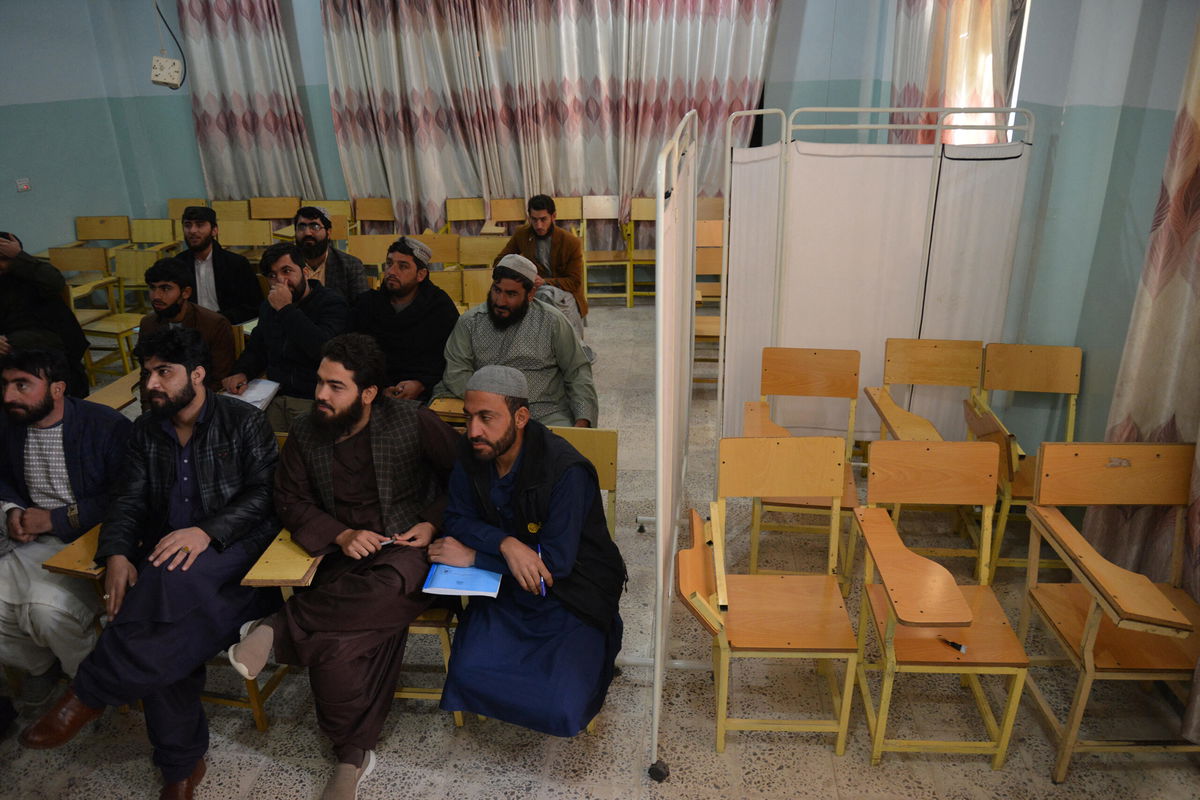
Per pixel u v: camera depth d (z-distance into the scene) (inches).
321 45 239.3
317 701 79.0
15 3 211.0
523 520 82.2
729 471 93.0
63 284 148.3
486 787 81.1
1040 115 123.3
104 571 82.8
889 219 134.0
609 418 167.8
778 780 81.1
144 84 248.2
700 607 72.2
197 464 87.3
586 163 244.2
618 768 83.3
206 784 82.5
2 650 88.4
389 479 87.4
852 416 125.3
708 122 233.8
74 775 84.4
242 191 255.8
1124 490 86.2
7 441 91.8
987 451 89.3
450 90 235.6
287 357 127.2
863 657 89.3
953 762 82.8
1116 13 106.8
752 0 218.8
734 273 136.1
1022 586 112.1
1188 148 83.5
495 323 118.8
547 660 78.1
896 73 195.6
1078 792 79.0
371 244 203.0
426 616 86.5
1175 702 89.4
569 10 224.5
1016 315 133.0
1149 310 90.4
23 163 216.4
